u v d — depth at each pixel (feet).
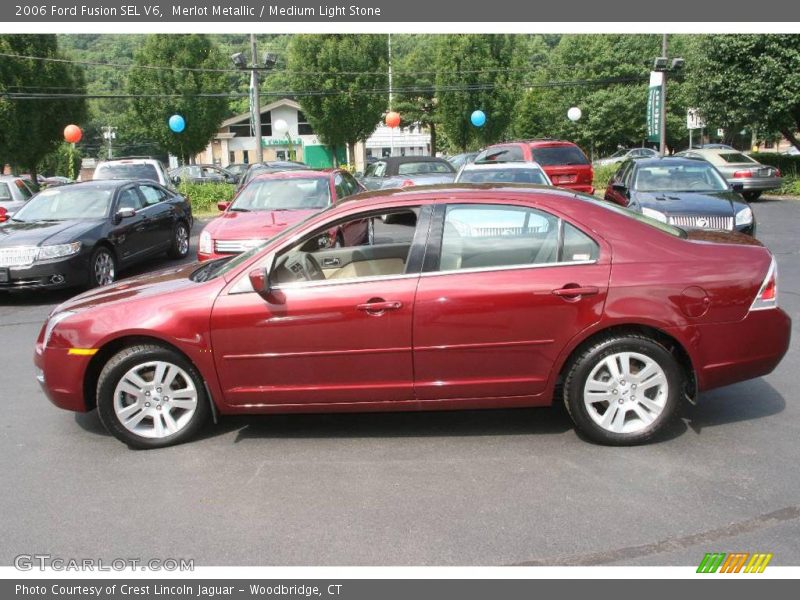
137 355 15.25
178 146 126.31
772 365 15.08
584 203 15.12
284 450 15.39
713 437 15.31
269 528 12.22
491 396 14.97
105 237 34.17
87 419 17.67
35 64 86.89
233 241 29.86
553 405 17.57
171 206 43.37
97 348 15.29
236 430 16.58
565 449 14.96
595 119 151.84
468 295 14.52
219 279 15.34
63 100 90.53
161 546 11.79
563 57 161.17
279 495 13.35
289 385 15.14
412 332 14.65
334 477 14.02
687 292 14.42
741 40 70.28
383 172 65.10
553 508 12.53
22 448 15.92
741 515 12.13
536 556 11.18
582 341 14.61
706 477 13.50
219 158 200.85
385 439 15.81
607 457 14.49
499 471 14.03
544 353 14.62
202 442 15.93
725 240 15.61
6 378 21.24
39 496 13.57
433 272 14.75
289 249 15.24
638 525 11.91
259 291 14.60
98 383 15.34
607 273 14.48
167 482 14.03
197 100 123.03
